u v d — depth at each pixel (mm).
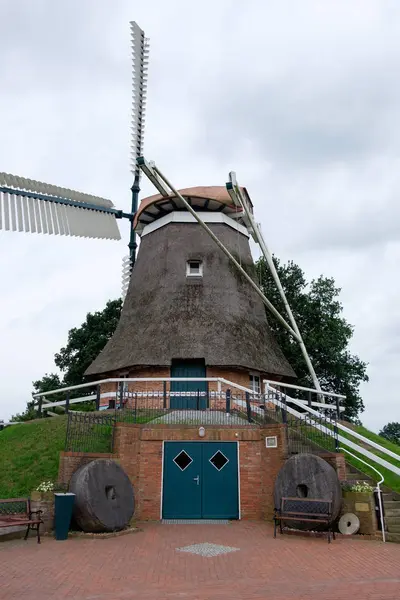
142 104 27750
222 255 23500
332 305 28406
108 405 19719
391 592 6594
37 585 6879
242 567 8023
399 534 10508
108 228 25203
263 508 13281
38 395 18750
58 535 10297
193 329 20484
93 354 33750
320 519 10781
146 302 22328
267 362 20812
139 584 6996
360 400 28203
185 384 19453
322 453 12523
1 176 19312
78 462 11992
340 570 7836
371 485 12547
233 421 15148
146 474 13562
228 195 24297
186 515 13242
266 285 28875
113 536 10719
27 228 20156
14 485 12289
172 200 23891
